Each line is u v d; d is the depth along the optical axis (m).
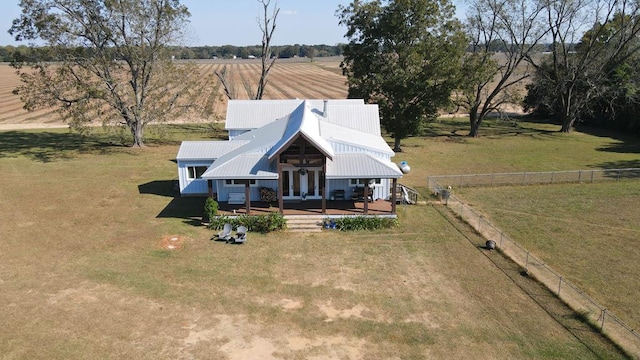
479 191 35.31
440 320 17.89
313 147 26.70
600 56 57.28
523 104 72.75
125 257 22.64
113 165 40.94
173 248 23.89
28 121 65.56
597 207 31.31
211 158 31.42
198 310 18.02
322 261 22.78
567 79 56.75
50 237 24.94
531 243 25.41
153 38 45.97
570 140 55.25
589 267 22.53
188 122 65.62
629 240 25.75
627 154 46.94
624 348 16.20
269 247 24.28
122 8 42.69
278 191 28.05
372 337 16.72
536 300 19.45
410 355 15.74
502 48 60.53
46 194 32.41
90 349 15.33
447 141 54.69
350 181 29.66
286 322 17.48
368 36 45.53
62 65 44.00
